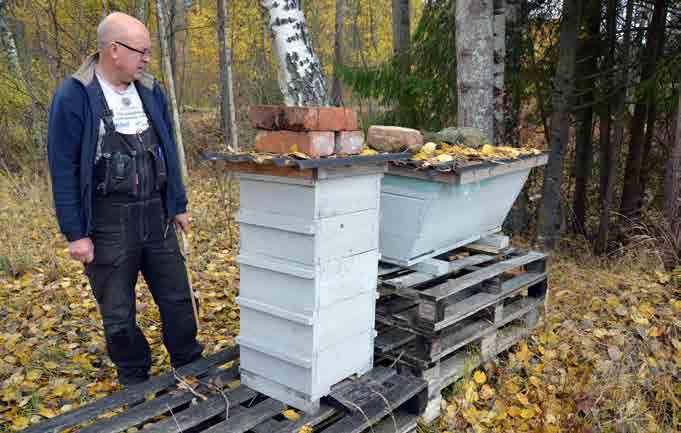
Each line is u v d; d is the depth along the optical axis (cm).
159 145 246
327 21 1616
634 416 271
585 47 662
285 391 228
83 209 225
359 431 209
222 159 216
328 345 223
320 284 213
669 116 689
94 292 246
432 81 597
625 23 650
